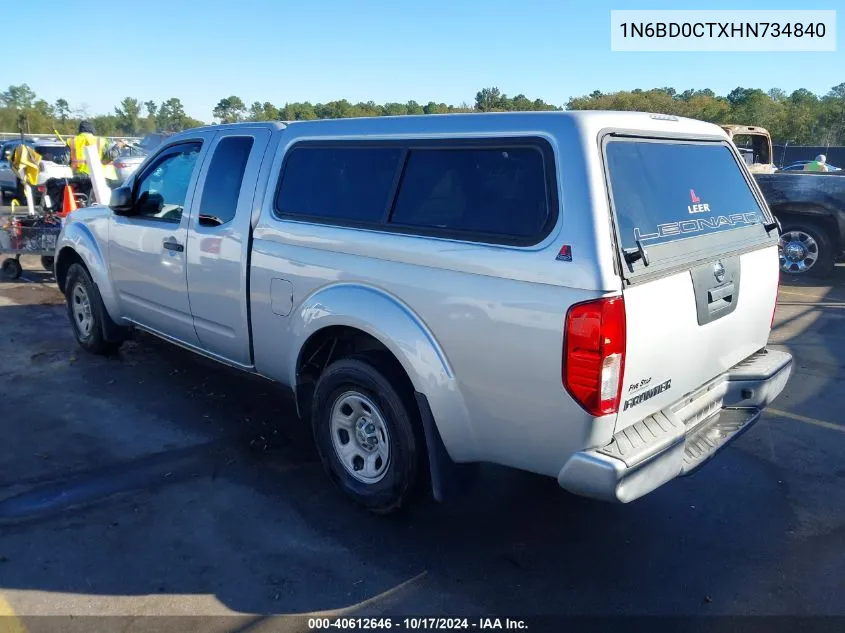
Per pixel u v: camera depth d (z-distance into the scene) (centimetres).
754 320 380
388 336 334
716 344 344
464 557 343
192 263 461
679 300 307
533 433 298
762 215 398
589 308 270
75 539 347
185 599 307
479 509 387
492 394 305
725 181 378
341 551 345
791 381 597
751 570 338
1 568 324
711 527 374
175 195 487
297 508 382
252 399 529
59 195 1130
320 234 372
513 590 320
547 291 281
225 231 432
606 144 294
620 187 295
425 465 348
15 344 649
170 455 438
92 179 939
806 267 1023
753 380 369
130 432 468
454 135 328
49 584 314
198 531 358
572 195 281
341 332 380
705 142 371
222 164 446
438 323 318
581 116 292
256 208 414
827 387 584
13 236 915
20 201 1745
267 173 413
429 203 332
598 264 270
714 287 331
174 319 498
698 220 336
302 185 394
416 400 336
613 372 277
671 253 304
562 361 278
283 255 393
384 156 357
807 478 429
